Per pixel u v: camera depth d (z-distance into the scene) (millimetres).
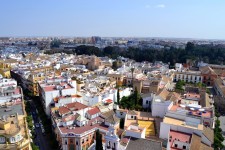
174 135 86062
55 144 99562
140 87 158125
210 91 190000
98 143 82125
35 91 165625
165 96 124562
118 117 109562
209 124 98938
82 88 149250
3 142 77188
